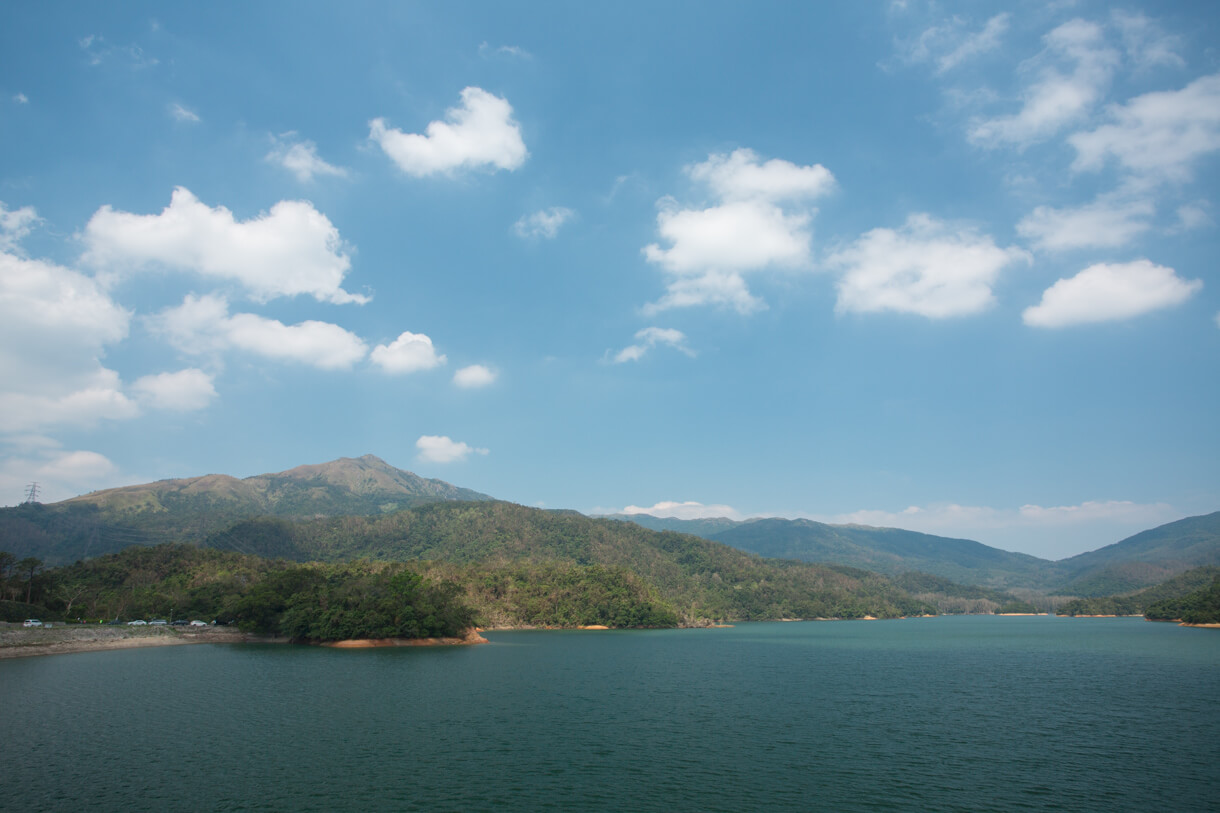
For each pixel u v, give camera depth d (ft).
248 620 557.74
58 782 152.87
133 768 164.76
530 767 171.22
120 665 363.15
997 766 176.35
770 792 153.07
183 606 633.61
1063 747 197.57
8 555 576.20
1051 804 146.72
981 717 244.42
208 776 158.92
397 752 183.52
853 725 228.43
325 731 207.31
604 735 208.85
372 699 265.34
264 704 250.16
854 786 157.89
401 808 139.44
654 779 162.30
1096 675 375.45
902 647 604.08
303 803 141.28
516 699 273.13
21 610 534.78
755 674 377.91
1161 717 245.86
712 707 262.88
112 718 221.87
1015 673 387.96
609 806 142.82
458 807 140.67
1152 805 146.20
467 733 208.54
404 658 430.61
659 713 248.11
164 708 240.32
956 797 150.61
